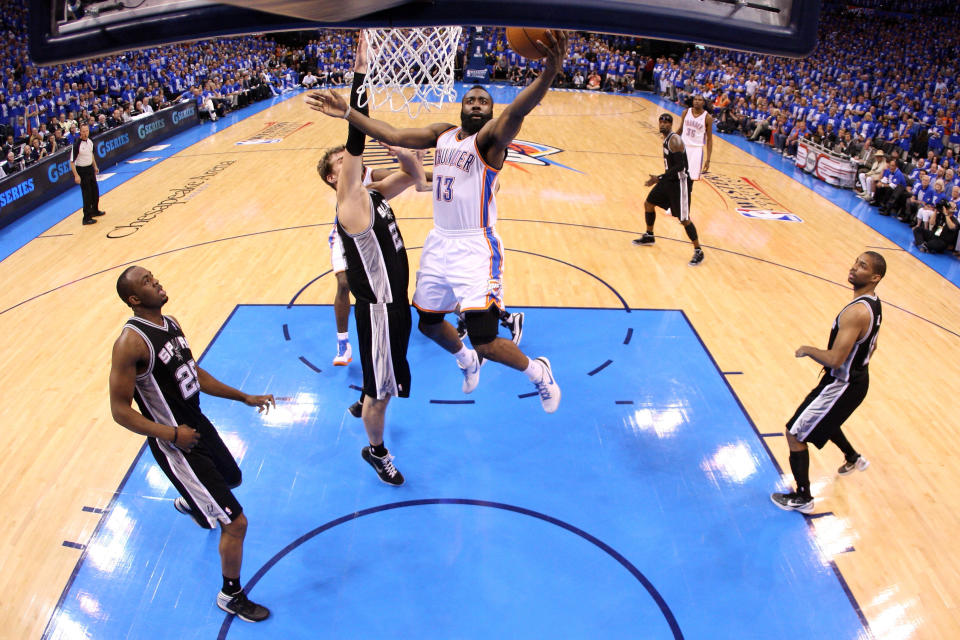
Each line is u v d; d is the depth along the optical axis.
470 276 3.64
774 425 5.57
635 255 8.95
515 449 5.26
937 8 34.50
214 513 3.59
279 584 4.05
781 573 4.18
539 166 13.20
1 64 16.80
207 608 3.90
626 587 4.06
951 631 3.81
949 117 14.38
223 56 22.70
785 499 4.70
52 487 4.79
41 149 11.84
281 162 13.41
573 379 6.15
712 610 3.92
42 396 5.82
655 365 6.38
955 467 5.15
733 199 11.69
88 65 17.80
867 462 4.86
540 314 7.30
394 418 5.59
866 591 4.06
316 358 6.41
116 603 3.91
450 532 4.45
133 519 4.53
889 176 11.13
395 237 4.24
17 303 7.48
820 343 6.84
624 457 5.18
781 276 8.45
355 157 3.68
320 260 8.59
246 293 7.66
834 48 27.02
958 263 9.18
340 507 4.66
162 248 8.98
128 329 3.34
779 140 15.48
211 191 11.48
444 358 6.50
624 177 12.61
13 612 3.83
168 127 15.98
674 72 22.25
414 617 3.84
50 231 9.68
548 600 3.96
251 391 5.89
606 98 22.61
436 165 3.55
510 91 23.42
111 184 12.02
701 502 4.75
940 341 7.07
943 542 4.44
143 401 3.50
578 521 4.56
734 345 6.76
